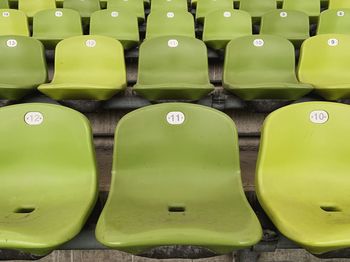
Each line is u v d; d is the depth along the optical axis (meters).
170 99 2.09
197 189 1.41
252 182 1.72
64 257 1.69
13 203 1.34
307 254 1.70
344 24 3.56
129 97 2.27
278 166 1.43
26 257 1.13
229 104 2.21
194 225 1.10
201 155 1.45
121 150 1.42
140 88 1.97
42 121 1.44
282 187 1.39
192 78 2.42
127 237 1.02
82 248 1.30
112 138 2.30
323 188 1.42
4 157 1.44
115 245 1.00
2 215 1.25
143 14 4.48
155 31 3.61
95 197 1.37
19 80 2.45
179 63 2.44
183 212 1.25
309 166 1.47
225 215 1.21
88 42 2.52
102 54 2.51
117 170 1.41
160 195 1.38
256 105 2.14
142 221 1.15
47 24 3.50
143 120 1.45
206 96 2.21
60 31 3.50
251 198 1.65
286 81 2.45
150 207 1.30
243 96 2.09
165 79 2.41
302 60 2.51
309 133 1.47
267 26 3.47
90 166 1.41
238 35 3.48
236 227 1.10
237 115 2.34
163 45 2.45
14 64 2.50
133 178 1.42
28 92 2.20
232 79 2.45
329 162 1.47
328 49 2.53
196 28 4.46
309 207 1.30
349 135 1.48
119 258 1.71
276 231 1.33
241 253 1.44
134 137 1.44
